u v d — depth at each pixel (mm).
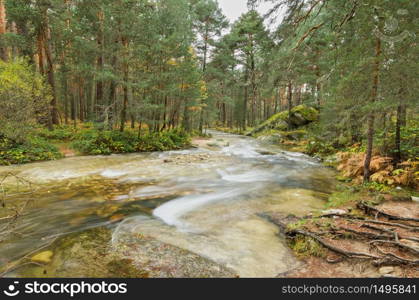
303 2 6168
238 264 3197
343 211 4922
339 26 6238
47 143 12234
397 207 4930
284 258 3375
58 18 16328
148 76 14531
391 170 7168
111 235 4020
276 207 5562
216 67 28891
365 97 6363
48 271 2979
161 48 14289
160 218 4898
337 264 3092
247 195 6617
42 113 12953
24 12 13852
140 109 14766
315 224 4199
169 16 15359
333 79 7512
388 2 5305
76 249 3514
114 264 3127
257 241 3883
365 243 3461
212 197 6418
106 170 9562
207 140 23188
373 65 5836
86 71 14008
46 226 4359
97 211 5223
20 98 10008
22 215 4855
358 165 8211
